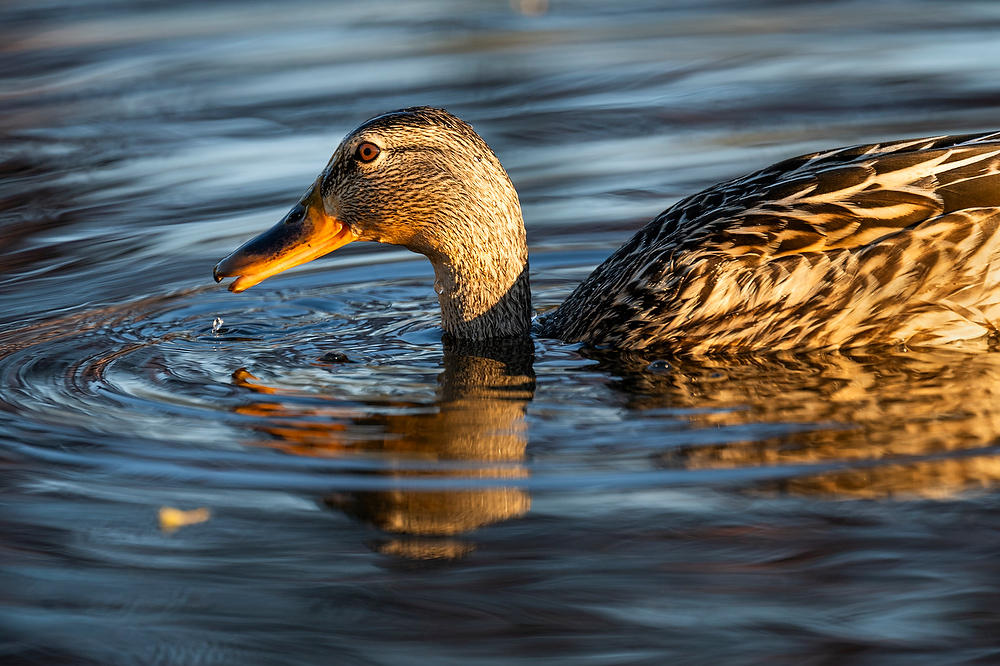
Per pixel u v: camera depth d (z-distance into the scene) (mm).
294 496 9125
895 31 25734
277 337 12914
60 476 9453
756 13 28234
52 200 17688
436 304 14039
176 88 23078
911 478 9016
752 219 11812
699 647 7492
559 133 19906
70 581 8148
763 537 8422
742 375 11164
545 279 14633
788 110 20516
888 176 11602
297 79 23359
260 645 7570
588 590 7996
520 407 10633
